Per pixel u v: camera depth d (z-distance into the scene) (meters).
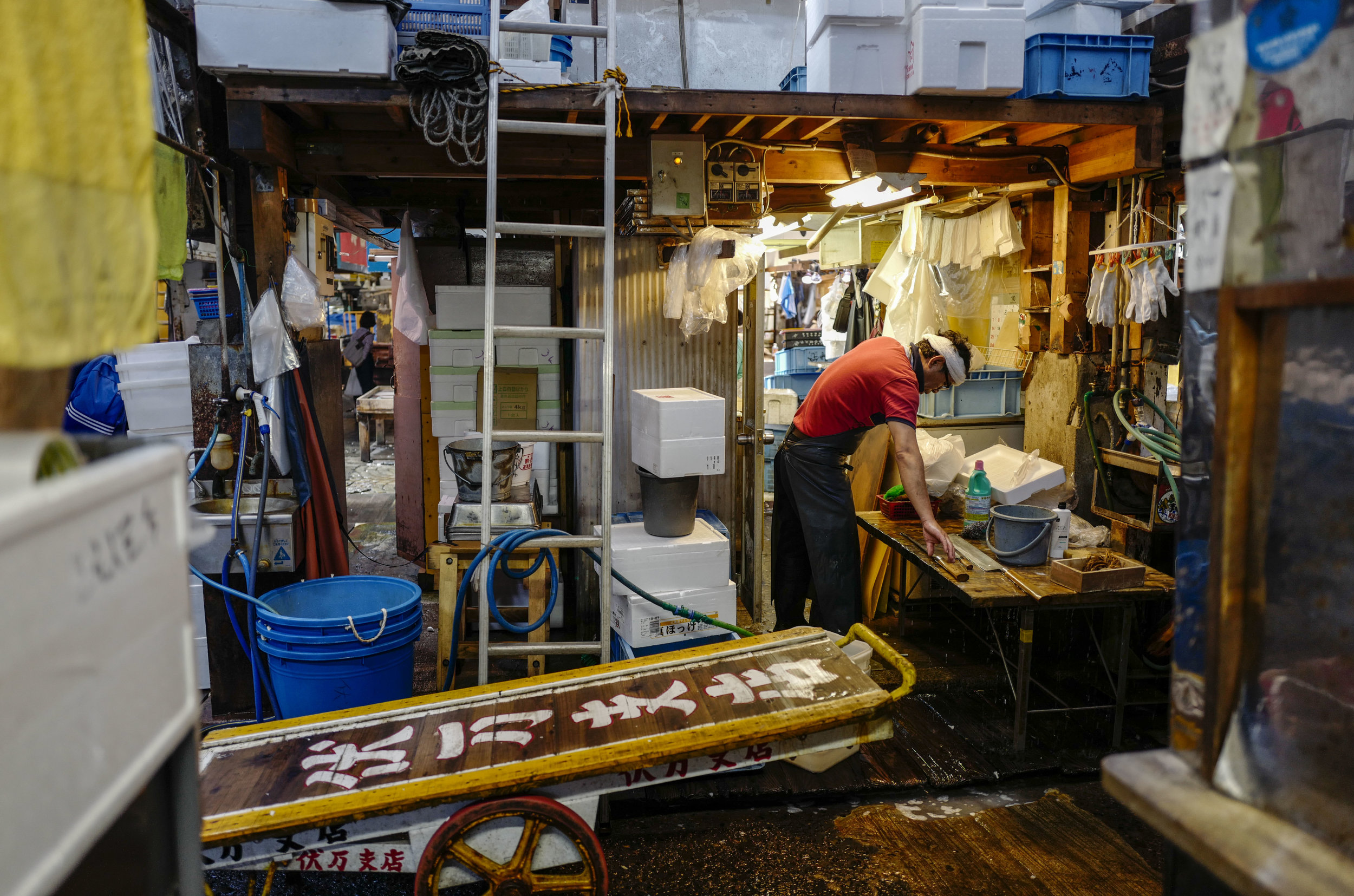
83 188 0.86
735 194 4.00
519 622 4.39
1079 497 4.65
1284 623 1.06
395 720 2.59
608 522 3.30
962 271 5.81
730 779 3.31
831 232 6.47
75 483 0.75
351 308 13.21
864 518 4.56
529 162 4.06
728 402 4.56
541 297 4.49
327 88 3.46
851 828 3.08
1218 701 1.10
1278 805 1.05
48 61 0.80
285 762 2.38
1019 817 3.15
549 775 2.30
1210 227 1.10
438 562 3.67
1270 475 1.06
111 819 0.81
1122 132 4.00
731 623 3.65
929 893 2.73
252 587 3.37
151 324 1.00
